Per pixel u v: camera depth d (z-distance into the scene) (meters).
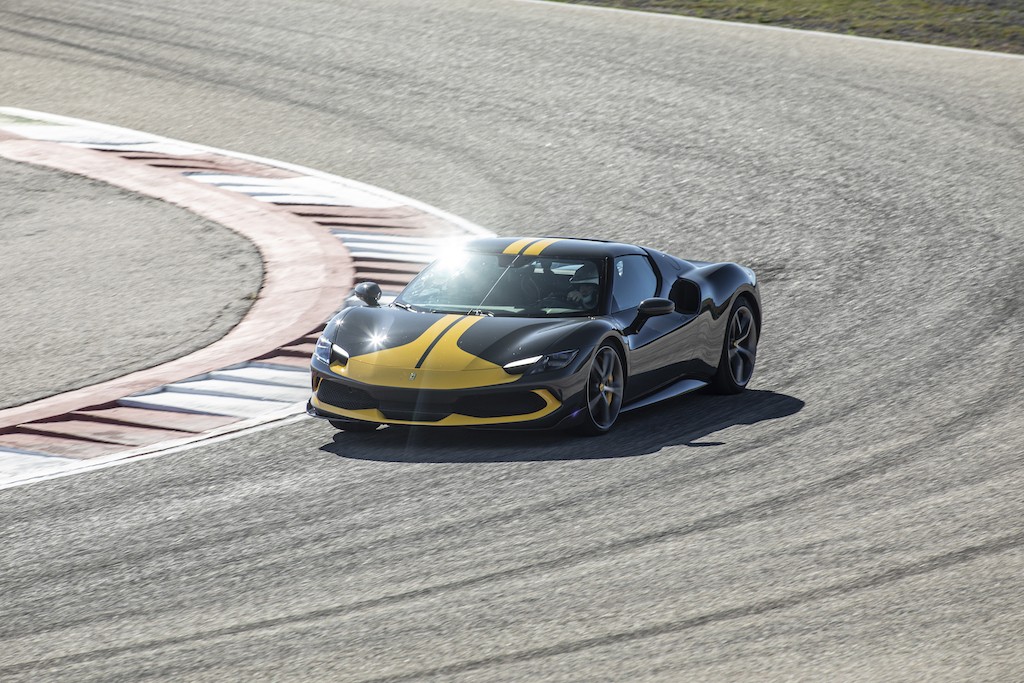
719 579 14.66
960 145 49.28
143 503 18.23
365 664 12.58
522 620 13.58
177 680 12.34
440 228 41.44
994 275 33.97
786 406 23.61
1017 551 15.29
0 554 16.28
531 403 20.62
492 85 60.34
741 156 49.16
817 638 12.89
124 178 46.75
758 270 36.19
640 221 42.16
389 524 16.98
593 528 16.61
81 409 23.83
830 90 57.59
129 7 75.94
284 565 15.55
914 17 71.00
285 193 45.44
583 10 74.31
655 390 23.23
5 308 32.38
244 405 23.92
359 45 67.62
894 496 17.75
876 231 39.50
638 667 12.30
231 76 62.75
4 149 50.50
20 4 76.31
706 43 66.38
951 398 23.61
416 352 21.02
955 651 12.46
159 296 33.31
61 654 13.09
